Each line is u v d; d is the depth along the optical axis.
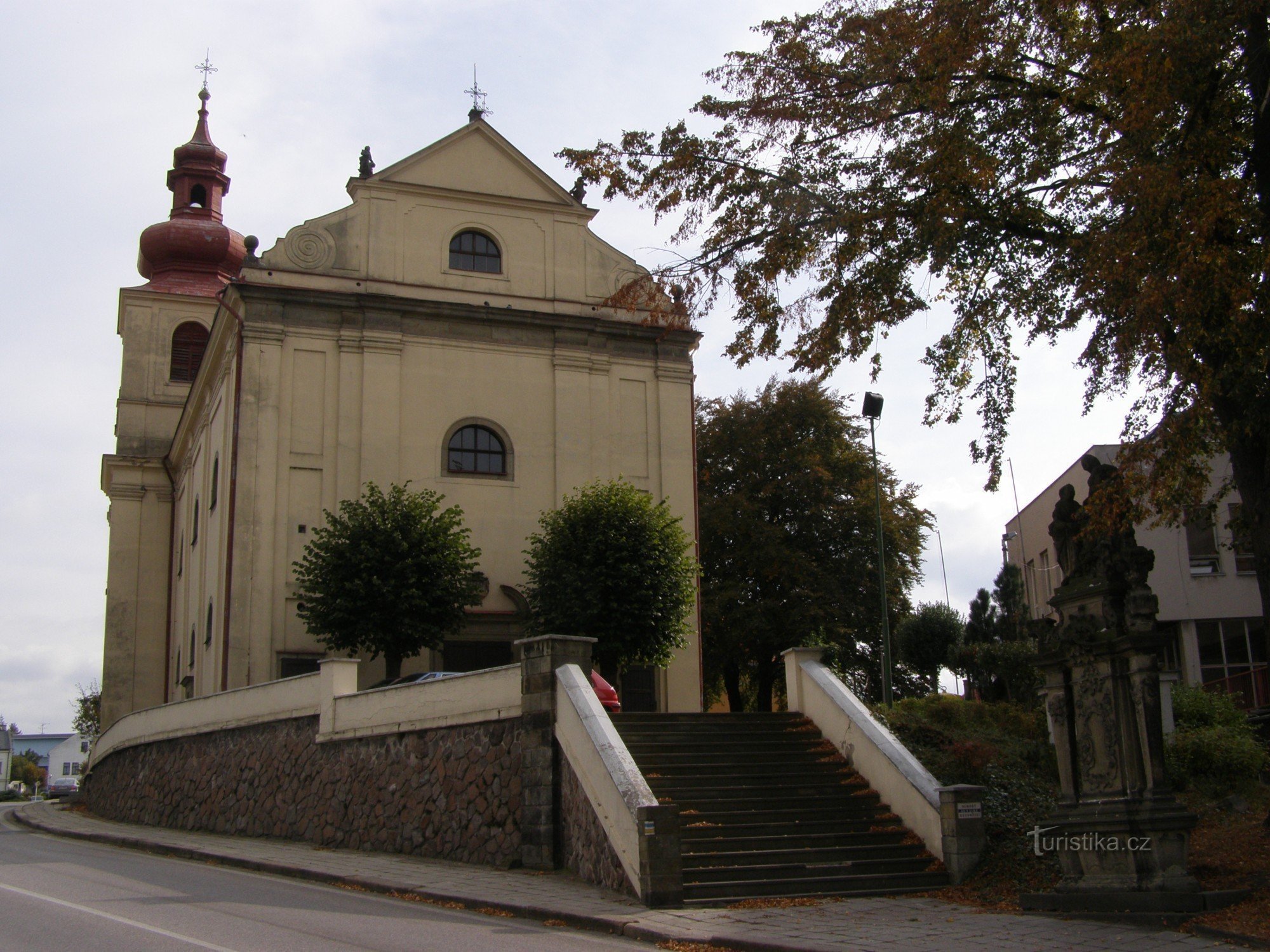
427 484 30.56
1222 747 17.77
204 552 34.00
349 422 30.17
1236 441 13.88
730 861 15.17
